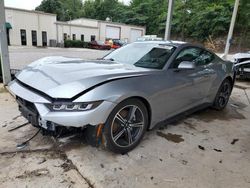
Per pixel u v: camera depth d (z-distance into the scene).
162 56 3.11
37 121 2.29
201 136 3.19
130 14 50.66
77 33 32.50
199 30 34.06
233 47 28.98
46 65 2.67
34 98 2.19
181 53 3.25
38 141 2.75
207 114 4.17
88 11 63.22
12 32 25.61
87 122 2.11
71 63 2.78
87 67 2.60
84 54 17.12
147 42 3.62
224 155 2.72
